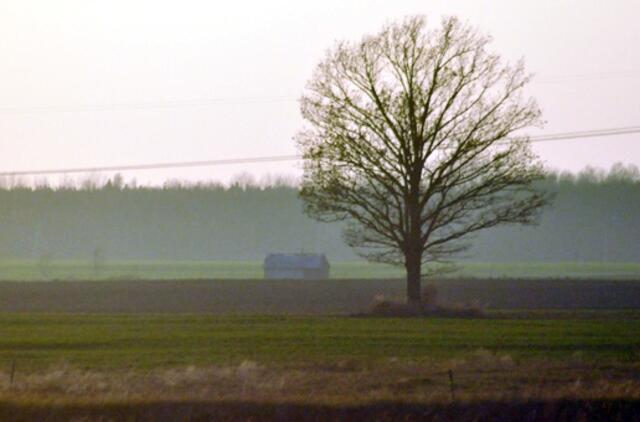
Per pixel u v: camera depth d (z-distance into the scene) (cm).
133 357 11344
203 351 12075
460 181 18725
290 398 7431
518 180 18612
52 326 15800
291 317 17762
